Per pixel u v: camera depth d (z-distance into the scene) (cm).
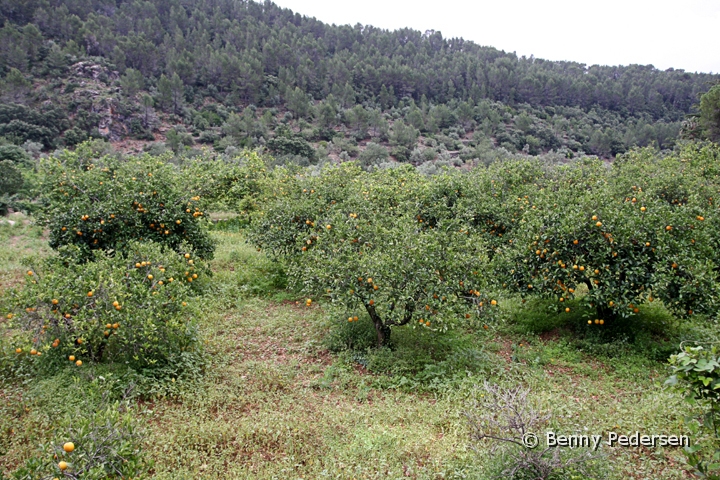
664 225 739
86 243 847
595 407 547
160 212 894
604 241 705
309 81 6619
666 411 522
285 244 945
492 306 645
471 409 505
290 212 966
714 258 805
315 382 601
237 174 1706
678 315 701
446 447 461
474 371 639
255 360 673
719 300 662
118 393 530
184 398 550
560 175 1303
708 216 912
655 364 678
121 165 1009
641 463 438
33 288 583
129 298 598
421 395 589
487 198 1114
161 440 462
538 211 822
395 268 636
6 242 1278
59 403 511
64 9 5725
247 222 1596
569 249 727
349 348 699
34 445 441
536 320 841
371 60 7288
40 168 909
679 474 418
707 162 1334
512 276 774
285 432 489
